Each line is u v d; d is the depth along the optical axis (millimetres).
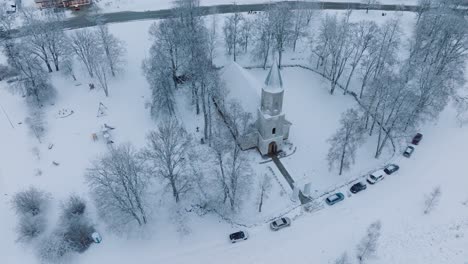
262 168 61688
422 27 84438
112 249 50219
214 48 88562
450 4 96438
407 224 52594
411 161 63062
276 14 83688
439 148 65500
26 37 81438
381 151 64875
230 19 87812
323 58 83750
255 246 50250
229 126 63656
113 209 49406
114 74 82000
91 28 98688
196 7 86125
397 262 48031
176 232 51906
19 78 78938
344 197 56688
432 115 64750
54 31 80625
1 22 94875
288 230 52188
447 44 79625
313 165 62281
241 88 65438
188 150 60312
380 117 68062
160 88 66312
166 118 69875
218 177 53812
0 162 62938
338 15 106250
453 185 58406
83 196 56594
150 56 82562
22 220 52188
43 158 63625
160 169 52312
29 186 58500
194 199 55375
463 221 53062
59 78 82500
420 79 65938
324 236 51219
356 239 50500
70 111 73500
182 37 71625
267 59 89062
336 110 74500
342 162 58594
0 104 75562
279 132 61375
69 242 49281
